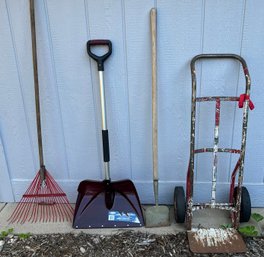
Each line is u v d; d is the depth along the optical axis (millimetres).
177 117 1529
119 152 1630
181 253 1376
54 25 1402
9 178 1727
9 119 1604
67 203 1706
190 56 1412
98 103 1539
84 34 1413
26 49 1458
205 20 1347
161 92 1485
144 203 1731
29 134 1634
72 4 1364
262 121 1496
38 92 1452
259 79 1423
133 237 1468
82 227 1524
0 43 1449
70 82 1505
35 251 1417
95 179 1714
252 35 1354
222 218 1571
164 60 1427
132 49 1421
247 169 1601
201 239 1415
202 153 1593
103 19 1380
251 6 1308
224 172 1622
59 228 1550
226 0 1308
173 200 1677
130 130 1577
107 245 1433
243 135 1317
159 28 1375
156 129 1470
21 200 1730
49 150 1657
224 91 1459
